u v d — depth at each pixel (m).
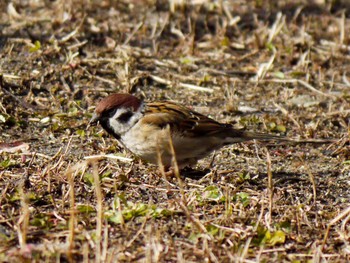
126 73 14.45
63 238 8.76
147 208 9.50
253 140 12.43
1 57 14.82
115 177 10.56
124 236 8.88
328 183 10.99
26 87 13.84
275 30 16.52
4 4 17.22
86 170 10.80
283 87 14.91
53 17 16.69
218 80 14.93
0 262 8.09
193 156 10.99
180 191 10.27
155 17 17.39
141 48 15.97
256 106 14.11
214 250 8.55
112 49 15.59
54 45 15.23
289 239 9.12
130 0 18.00
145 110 10.82
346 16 18.25
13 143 11.79
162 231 9.05
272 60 15.21
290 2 18.62
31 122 12.78
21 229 8.82
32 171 10.69
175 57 15.77
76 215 9.12
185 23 17.20
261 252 8.54
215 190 10.19
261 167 11.55
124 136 10.87
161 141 10.67
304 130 13.09
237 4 18.33
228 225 9.30
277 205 9.98
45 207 9.59
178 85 14.63
